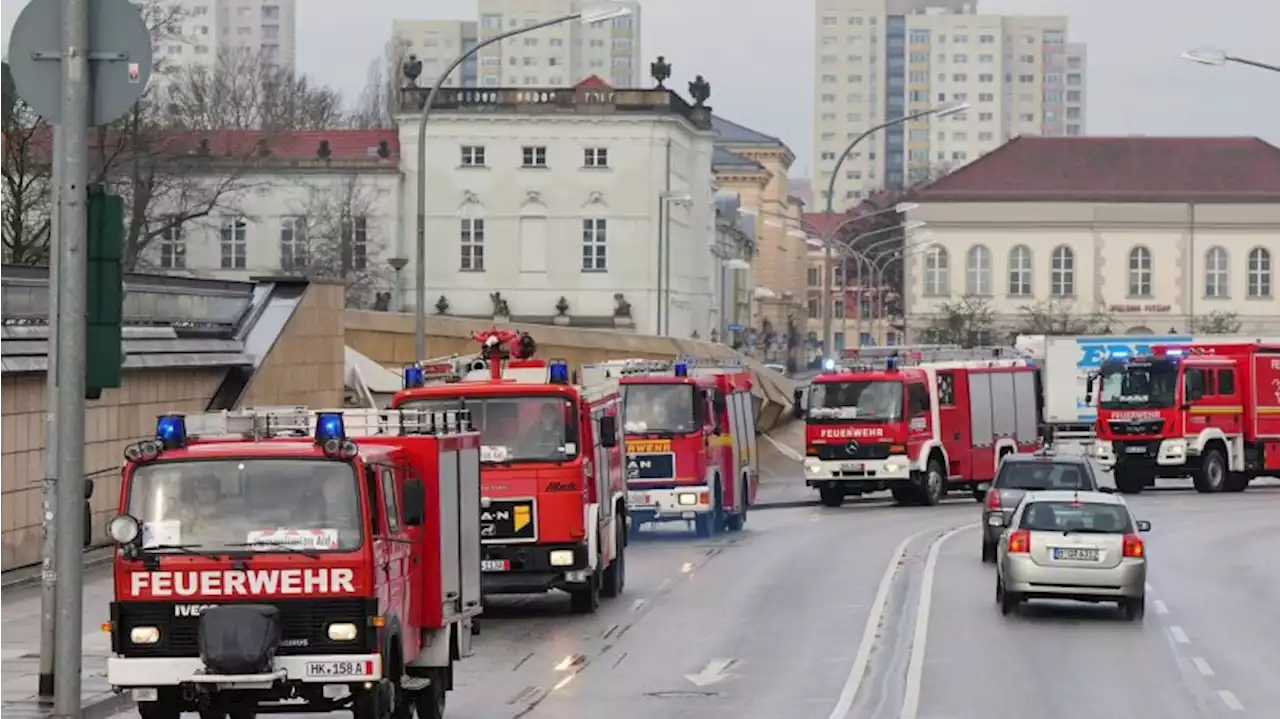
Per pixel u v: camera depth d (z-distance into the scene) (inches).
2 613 1382.9
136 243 3914.9
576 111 5723.4
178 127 5452.8
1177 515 2726.4
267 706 855.1
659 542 2267.5
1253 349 3235.7
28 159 3491.6
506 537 1461.6
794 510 2888.8
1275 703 1084.5
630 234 5738.2
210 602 831.1
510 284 5757.9
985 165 7559.1
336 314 2422.5
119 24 844.6
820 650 1309.1
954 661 1256.2
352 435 951.0
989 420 3051.2
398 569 893.2
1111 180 7490.2
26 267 1644.9
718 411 2297.0
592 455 1507.1
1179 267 7381.9
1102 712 1046.4
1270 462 3248.0
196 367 1996.8
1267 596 1697.8
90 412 1774.1
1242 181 7475.4
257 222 5526.6
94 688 1049.5
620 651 1302.9
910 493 3021.7
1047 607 1587.1
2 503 1562.5
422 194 2229.3
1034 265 7416.3
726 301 7165.4
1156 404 3184.1
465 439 1011.3
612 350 3422.7
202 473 847.1
